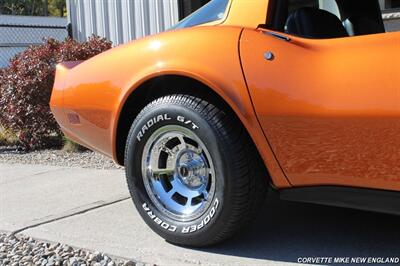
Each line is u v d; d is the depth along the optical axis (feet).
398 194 8.57
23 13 133.80
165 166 11.09
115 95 11.23
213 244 10.53
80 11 32.37
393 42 8.45
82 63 12.42
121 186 16.33
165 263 10.19
